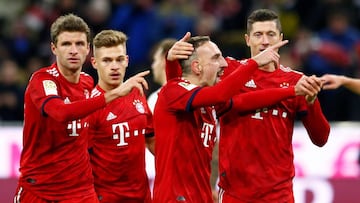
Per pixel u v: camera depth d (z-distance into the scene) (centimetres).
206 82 2291
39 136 2364
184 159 2281
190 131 2286
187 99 2228
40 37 4516
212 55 2281
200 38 2298
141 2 4366
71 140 2378
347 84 2331
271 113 2358
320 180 3391
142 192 2591
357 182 3388
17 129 3366
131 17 4362
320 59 4184
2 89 4116
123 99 2577
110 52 2536
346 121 4006
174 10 4472
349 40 4297
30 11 4669
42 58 4419
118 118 2553
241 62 2417
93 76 4038
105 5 4462
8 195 3334
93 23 4350
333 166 3397
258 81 2377
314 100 2334
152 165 3309
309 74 4169
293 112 2384
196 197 2298
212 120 2344
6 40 4544
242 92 2372
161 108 2295
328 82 2347
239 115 2359
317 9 4466
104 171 2555
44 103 2259
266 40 2356
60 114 2216
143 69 4209
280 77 2388
